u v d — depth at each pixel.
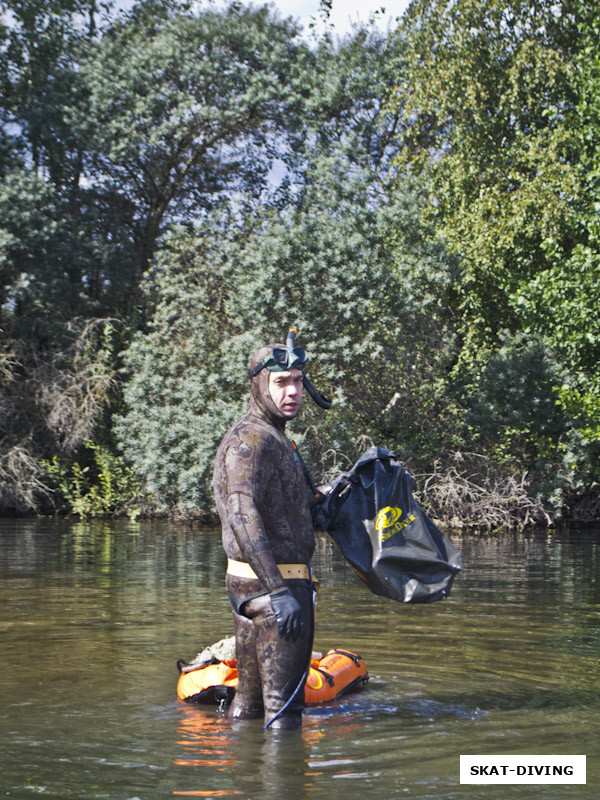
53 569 10.79
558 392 19.55
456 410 19.84
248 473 4.22
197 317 18.92
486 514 18.89
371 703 4.49
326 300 17.66
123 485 20.75
